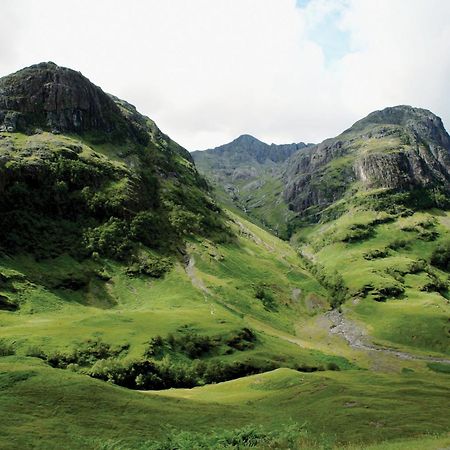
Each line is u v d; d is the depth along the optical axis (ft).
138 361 479.41
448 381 357.00
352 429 190.29
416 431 180.34
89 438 157.28
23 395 179.73
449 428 181.88
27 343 476.54
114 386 213.87
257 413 222.69
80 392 192.75
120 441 157.99
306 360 633.61
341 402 231.30
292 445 151.53
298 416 217.56
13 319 565.53
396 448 133.39
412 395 249.55
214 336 608.19
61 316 625.41
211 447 146.10
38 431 154.30
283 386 321.32
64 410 176.24
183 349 557.33
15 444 142.10
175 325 609.42
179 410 204.95
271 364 566.36
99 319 596.29
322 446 148.66
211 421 198.80
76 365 453.58
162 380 476.13
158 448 148.25
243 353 593.01
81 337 511.40
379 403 225.76
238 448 147.95
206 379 508.53
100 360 467.93
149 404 204.44
